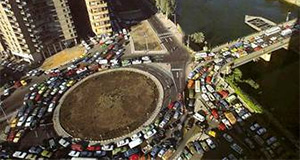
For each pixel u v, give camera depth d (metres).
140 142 121.94
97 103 144.00
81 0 177.88
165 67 159.75
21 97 151.75
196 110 132.62
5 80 164.12
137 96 145.00
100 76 159.38
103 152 120.19
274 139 116.19
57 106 144.38
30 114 140.25
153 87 148.50
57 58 175.62
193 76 149.88
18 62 176.00
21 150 124.56
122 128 130.00
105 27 185.25
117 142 123.38
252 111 128.12
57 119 137.75
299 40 159.62
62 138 128.25
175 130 125.12
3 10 154.25
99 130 130.50
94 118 136.62
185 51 169.00
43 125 135.00
